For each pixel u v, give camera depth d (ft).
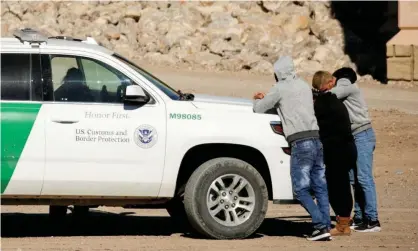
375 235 64.44
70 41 62.85
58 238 62.18
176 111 60.75
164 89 62.03
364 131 65.21
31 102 59.21
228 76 168.14
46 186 59.00
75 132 59.26
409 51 166.50
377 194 87.10
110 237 62.85
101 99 60.13
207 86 152.66
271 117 62.03
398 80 167.84
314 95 64.03
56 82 59.88
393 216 73.72
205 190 60.49
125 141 59.72
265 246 58.95
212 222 60.64
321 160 61.77
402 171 101.35
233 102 63.16
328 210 61.98
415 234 64.85
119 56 62.90
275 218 73.56
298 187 61.16
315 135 61.21
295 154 61.11
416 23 166.81
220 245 59.11
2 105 58.80
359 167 65.46
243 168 61.00
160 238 62.39
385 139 117.91
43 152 58.85
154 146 60.08
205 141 60.59
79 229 67.62
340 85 64.90
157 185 60.18
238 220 61.16
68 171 59.16
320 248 58.54
